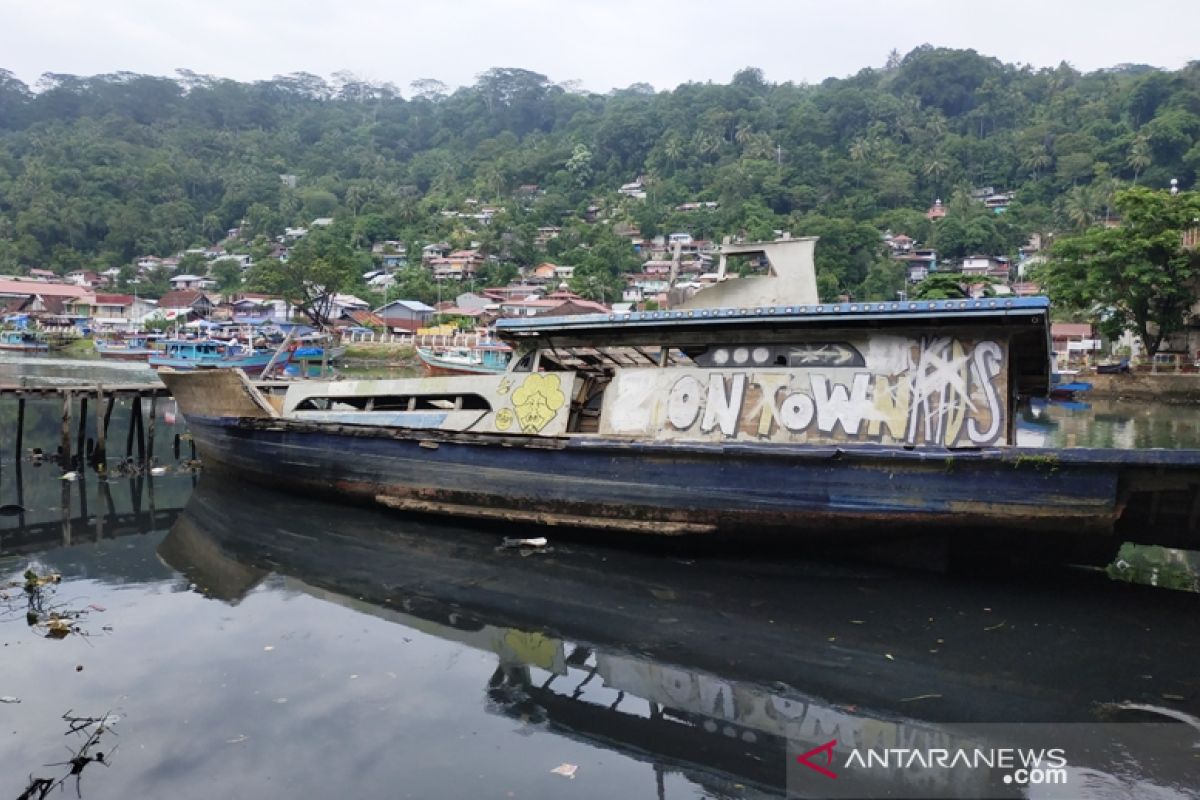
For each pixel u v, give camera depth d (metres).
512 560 11.23
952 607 9.37
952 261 97.25
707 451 10.54
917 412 10.00
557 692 7.35
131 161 128.88
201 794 5.64
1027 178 115.19
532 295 85.12
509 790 5.75
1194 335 45.28
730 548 11.05
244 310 81.00
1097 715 6.92
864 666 7.91
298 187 138.25
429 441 12.62
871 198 110.50
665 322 11.20
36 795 5.59
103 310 85.62
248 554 11.75
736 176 111.62
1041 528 9.32
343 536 12.59
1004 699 7.23
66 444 18.27
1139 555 11.62
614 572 10.70
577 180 131.38
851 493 9.95
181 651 8.11
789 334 10.86
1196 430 27.58
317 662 7.89
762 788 5.87
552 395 12.20
